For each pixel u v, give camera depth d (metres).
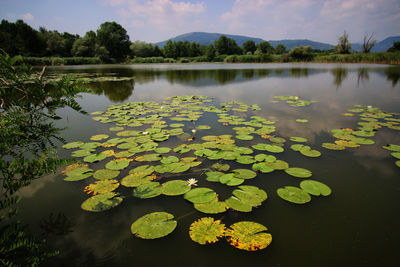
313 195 2.00
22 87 1.46
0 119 1.41
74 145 3.11
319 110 5.13
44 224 1.68
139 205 1.89
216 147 3.02
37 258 1.23
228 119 4.40
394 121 4.14
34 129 1.56
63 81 1.58
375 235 1.57
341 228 1.63
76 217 1.75
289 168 2.44
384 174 2.35
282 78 12.86
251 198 1.92
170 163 2.56
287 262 1.37
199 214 1.77
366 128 3.73
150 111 5.18
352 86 9.12
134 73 18.11
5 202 1.22
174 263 1.37
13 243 1.14
